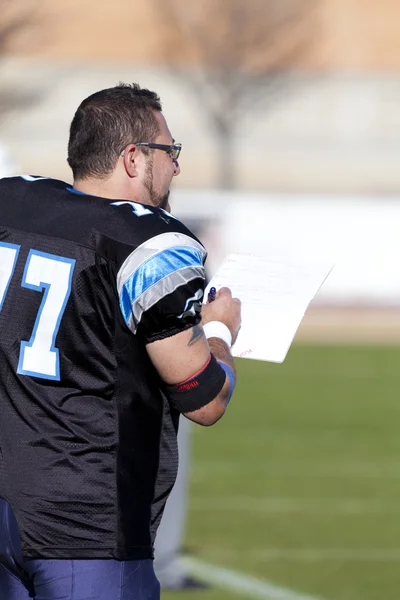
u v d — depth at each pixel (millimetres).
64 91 100625
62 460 8039
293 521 20781
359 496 23000
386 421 32219
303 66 102500
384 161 103312
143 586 8227
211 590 16203
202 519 20859
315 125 103062
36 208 8531
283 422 32125
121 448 8094
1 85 99250
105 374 8094
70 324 8102
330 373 42156
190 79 101500
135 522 8133
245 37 100188
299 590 16219
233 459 26953
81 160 8633
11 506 8117
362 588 16328
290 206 56531
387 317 57906
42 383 8133
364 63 103625
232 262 9492
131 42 101938
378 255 58406
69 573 7996
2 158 16609
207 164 100625
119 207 8273
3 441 8211
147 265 7934
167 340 7996
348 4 103000
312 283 9141
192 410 8195
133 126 8508
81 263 8109
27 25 99188
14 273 8352
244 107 101000
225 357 8641
